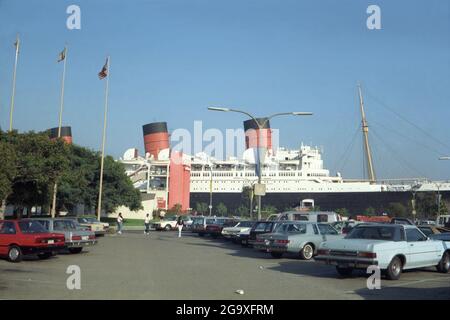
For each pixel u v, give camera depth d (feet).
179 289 40.65
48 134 122.52
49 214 190.39
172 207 376.27
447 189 437.99
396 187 470.80
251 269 56.90
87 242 74.13
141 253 77.61
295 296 37.88
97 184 203.92
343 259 48.03
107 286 42.04
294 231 71.10
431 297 38.11
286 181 506.48
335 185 495.82
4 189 88.43
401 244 49.14
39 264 59.82
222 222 128.77
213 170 523.29
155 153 485.15
